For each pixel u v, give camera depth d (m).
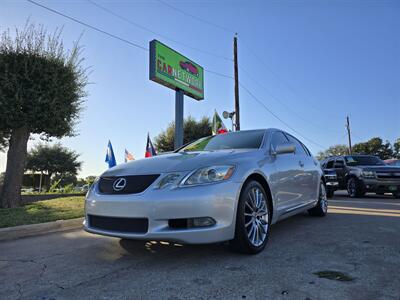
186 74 14.11
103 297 2.59
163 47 12.71
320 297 2.47
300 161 5.37
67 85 9.14
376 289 2.61
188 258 3.54
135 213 3.19
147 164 3.63
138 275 3.06
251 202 3.65
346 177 11.86
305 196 5.38
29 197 10.82
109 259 3.65
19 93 8.32
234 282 2.80
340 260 3.36
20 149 8.82
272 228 5.15
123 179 3.49
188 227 3.13
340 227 5.13
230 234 3.31
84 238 4.84
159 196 3.16
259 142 4.57
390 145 65.88
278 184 4.31
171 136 26.22
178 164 3.46
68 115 9.34
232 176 3.44
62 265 3.49
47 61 8.84
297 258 3.45
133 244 4.26
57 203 8.64
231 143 4.75
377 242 4.08
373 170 10.81
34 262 3.64
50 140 9.67
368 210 7.17
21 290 2.80
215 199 3.21
